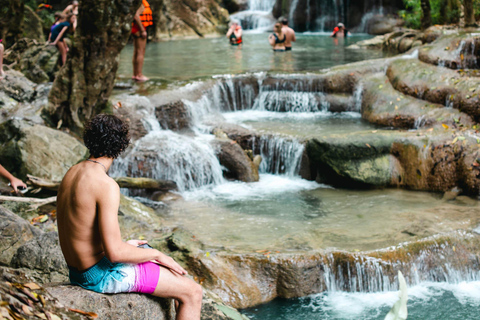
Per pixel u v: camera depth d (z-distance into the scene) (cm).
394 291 562
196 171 825
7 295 249
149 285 289
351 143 815
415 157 798
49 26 1686
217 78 1099
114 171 809
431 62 987
